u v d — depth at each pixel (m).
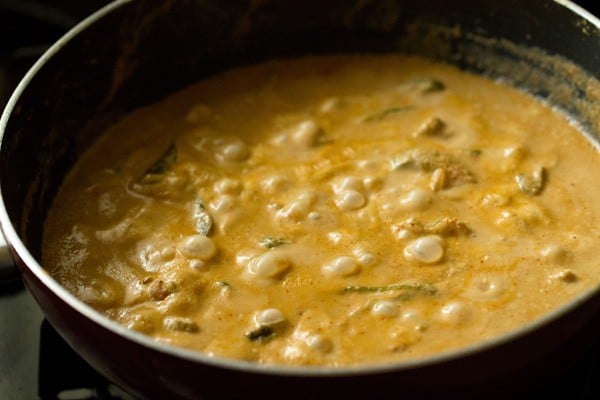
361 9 0.62
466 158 0.57
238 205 0.55
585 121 0.59
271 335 0.49
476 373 0.44
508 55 0.61
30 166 0.54
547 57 0.60
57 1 0.68
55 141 0.56
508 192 0.55
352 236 0.53
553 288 0.51
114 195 0.56
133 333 0.44
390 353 0.48
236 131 0.59
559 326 0.45
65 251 0.54
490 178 0.56
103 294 0.51
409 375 0.43
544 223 0.54
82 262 0.53
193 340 0.49
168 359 0.44
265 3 0.61
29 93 0.54
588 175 0.56
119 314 0.51
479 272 0.51
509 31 0.60
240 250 0.53
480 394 0.45
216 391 0.44
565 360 0.47
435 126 0.58
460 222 0.53
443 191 0.55
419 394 0.44
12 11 0.68
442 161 0.56
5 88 0.63
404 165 0.56
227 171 0.57
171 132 0.59
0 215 0.48
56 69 0.55
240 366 0.43
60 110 0.56
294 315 0.50
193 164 0.57
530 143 0.58
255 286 0.51
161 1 0.58
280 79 0.62
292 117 0.60
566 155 0.57
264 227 0.54
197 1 0.60
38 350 0.52
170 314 0.50
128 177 0.57
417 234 0.53
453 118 0.59
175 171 0.57
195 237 0.53
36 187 0.55
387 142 0.58
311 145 0.58
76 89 0.57
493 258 0.52
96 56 0.57
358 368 0.42
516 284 0.51
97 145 0.59
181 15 0.60
